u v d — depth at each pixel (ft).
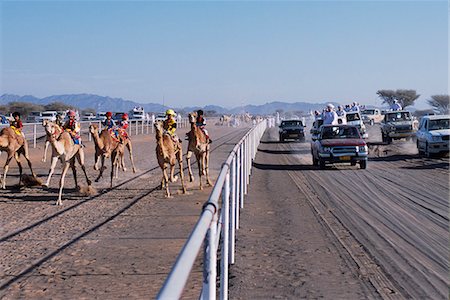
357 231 39.52
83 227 41.63
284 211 47.83
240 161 48.55
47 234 39.27
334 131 87.61
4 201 54.39
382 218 44.42
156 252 33.96
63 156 53.67
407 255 32.86
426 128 104.06
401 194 57.52
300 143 156.76
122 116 77.36
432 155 102.53
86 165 89.51
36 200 55.11
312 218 44.52
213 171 80.69
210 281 14.01
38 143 131.95
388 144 137.49
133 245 35.81
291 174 78.74
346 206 50.34
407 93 422.82
